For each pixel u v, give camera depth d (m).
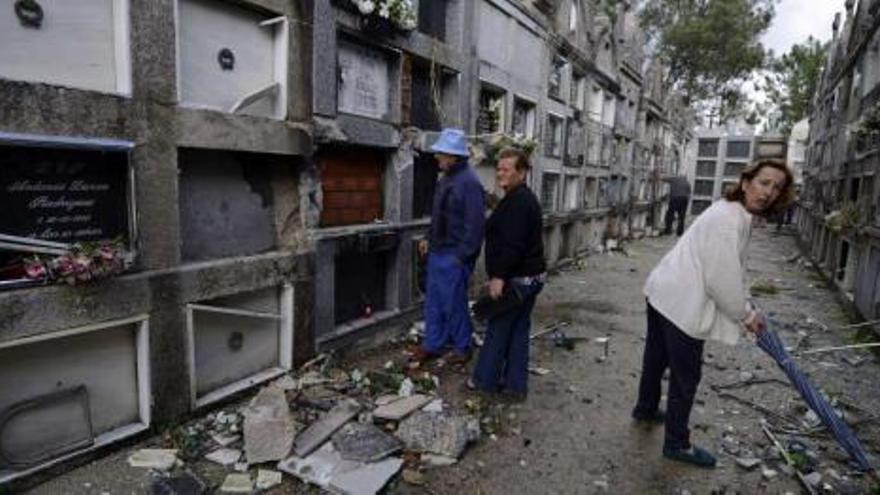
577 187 10.55
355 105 4.39
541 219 3.62
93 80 2.62
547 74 8.27
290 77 3.63
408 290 5.19
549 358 4.75
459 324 4.29
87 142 2.52
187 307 3.10
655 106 17.23
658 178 18.62
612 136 12.77
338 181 4.38
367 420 3.31
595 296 7.37
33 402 2.54
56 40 2.47
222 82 3.31
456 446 2.99
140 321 2.87
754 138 24.56
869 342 5.41
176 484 2.59
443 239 4.19
